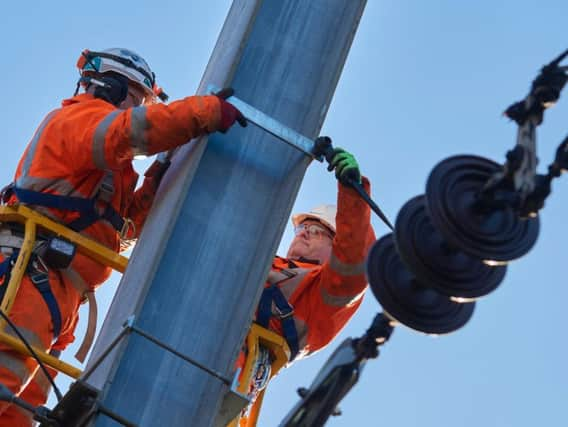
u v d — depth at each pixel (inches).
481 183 320.8
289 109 449.7
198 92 476.1
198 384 409.1
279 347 492.4
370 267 337.7
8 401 399.5
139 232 494.6
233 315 419.2
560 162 300.8
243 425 502.9
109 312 430.6
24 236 460.1
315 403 341.7
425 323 335.6
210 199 431.8
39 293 455.8
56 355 481.1
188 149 451.5
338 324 511.8
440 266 325.7
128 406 400.8
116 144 449.7
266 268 421.4
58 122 468.4
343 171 443.2
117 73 508.7
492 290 328.2
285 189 435.8
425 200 321.1
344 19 462.6
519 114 305.4
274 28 458.0
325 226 548.1
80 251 465.1
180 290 418.3
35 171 464.1
